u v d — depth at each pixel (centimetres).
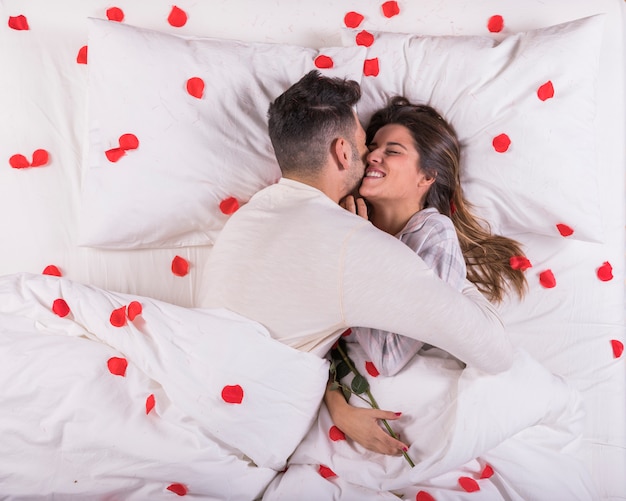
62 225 171
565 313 170
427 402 138
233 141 165
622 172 179
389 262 123
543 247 174
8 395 127
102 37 166
